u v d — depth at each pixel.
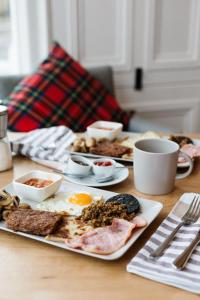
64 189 1.11
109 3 2.46
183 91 2.77
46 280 0.77
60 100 2.16
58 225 0.92
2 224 0.93
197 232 0.88
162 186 1.11
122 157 1.32
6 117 1.24
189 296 0.73
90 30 2.49
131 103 2.71
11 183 1.14
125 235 0.86
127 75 2.63
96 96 2.28
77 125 2.19
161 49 2.64
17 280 0.77
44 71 2.19
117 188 1.16
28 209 0.96
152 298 0.72
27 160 1.37
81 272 0.79
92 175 1.23
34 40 2.46
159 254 0.81
